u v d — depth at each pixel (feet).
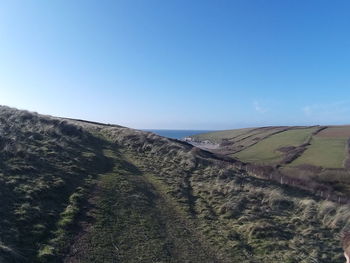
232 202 72.59
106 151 100.07
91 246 45.93
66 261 41.65
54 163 73.26
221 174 91.61
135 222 55.77
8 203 50.47
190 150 116.67
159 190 74.90
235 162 134.72
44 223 48.34
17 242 42.19
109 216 55.72
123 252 46.19
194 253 49.83
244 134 416.87
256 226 61.11
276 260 51.44
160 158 103.40
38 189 57.26
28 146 78.28
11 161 65.98
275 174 113.19
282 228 64.18
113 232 50.93
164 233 54.29
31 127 96.73
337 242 61.00
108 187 68.13
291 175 132.16
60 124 109.70
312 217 71.77
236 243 55.06
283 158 200.13
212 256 50.01
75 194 59.82
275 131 353.72
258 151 251.19
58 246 44.16
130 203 62.80
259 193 81.76
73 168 73.61
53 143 86.84
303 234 62.69
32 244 43.09
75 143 96.12
